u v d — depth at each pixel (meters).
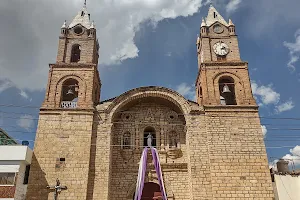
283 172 32.31
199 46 41.19
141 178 31.00
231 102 37.59
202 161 31.22
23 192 30.03
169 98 35.28
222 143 31.77
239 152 31.30
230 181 30.02
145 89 35.81
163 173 32.94
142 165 31.72
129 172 33.31
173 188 32.28
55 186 29.56
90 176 30.69
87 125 32.88
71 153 31.36
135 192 30.92
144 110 36.72
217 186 29.80
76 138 32.12
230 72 36.19
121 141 34.88
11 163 29.50
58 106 34.03
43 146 31.61
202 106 34.22
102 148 32.09
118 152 34.31
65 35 38.84
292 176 31.83
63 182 29.98
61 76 35.91
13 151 30.00
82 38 38.81
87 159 31.08
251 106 33.66
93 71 36.31
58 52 37.56
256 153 31.28
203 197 29.64
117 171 33.31
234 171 30.42
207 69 36.25
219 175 30.25
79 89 35.16
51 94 34.72
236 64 36.56
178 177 32.78
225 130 32.47
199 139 32.31
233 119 33.03
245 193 29.52
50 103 34.09
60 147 31.61
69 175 30.31
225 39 38.81
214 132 32.34
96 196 29.83
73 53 39.06
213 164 30.75
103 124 33.41
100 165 31.22
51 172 30.41
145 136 36.00
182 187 32.34
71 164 30.81
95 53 39.56
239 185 29.86
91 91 35.06
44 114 33.31
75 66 36.50
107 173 30.91
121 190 32.44
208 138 32.03
